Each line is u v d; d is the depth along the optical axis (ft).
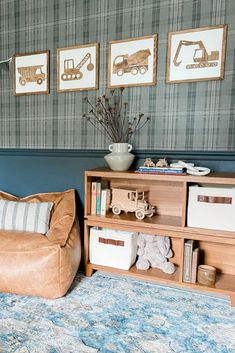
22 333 4.53
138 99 6.79
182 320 4.98
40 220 6.79
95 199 6.56
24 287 5.51
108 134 7.14
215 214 5.53
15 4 7.79
